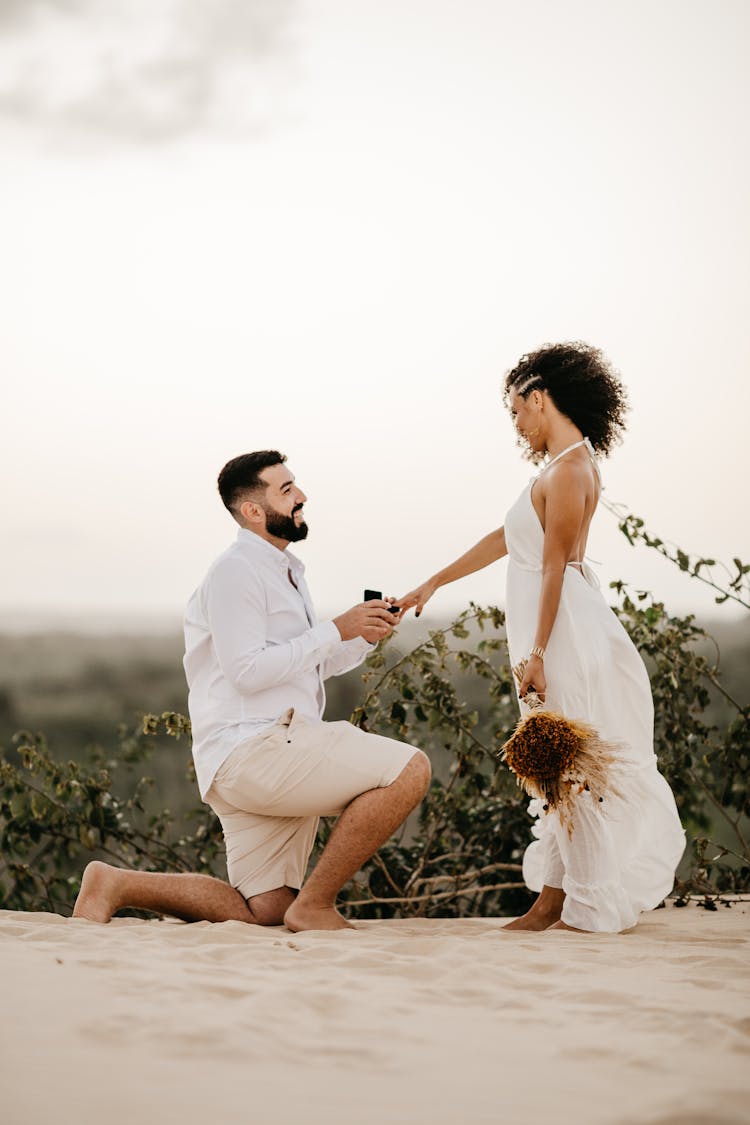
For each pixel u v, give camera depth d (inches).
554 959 120.9
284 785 157.2
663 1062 77.7
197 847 238.5
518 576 167.3
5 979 97.0
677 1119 65.9
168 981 97.7
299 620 170.1
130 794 245.0
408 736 238.4
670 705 225.9
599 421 169.3
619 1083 73.6
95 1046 78.0
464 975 107.6
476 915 233.1
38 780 242.4
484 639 227.8
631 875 160.6
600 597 165.8
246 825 165.5
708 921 174.7
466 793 233.5
